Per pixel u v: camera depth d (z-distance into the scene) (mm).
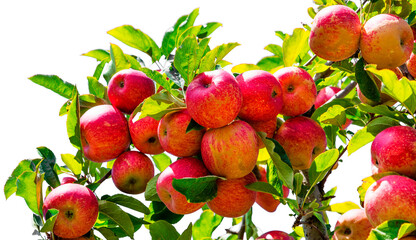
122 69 1523
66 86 1520
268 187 1357
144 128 1420
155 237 1448
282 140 1397
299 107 1400
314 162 1376
